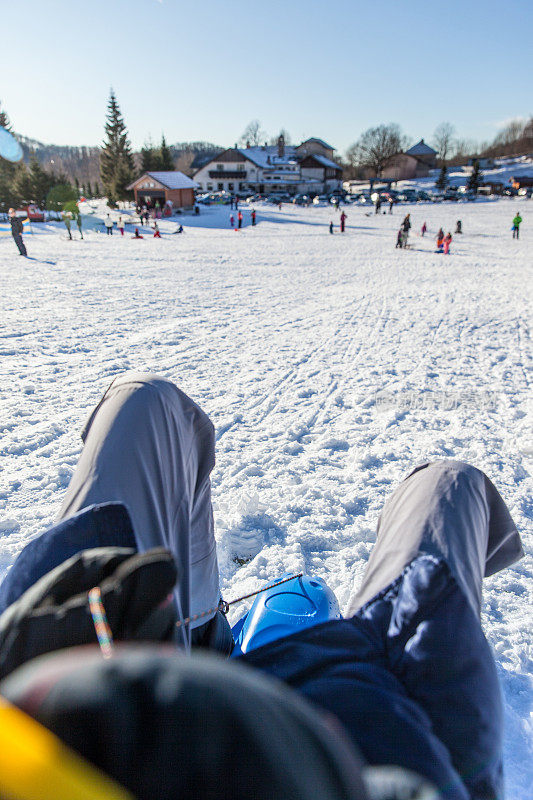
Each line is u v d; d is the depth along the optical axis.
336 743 0.43
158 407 1.26
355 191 104.00
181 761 0.33
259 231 41.28
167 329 10.48
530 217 50.47
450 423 6.14
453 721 0.80
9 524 3.85
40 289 14.26
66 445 5.19
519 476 4.90
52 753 0.32
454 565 1.01
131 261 21.95
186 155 167.25
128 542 0.94
